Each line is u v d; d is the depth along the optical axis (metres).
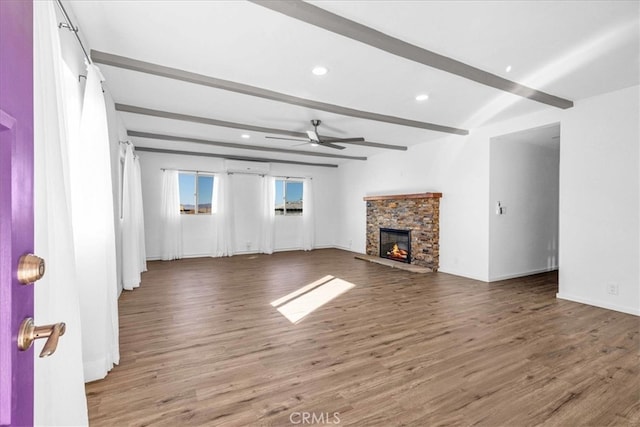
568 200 3.97
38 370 0.99
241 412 1.77
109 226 2.37
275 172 8.32
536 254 5.58
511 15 2.14
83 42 2.37
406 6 2.05
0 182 0.57
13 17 0.65
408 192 6.50
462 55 2.68
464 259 5.30
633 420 1.71
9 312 0.58
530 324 3.12
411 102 3.88
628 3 2.01
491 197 4.94
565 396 1.93
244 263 6.60
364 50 2.63
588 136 3.76
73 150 2.14
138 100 3.79
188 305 3.74
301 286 4.67
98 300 2.12
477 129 5.08
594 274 3.74
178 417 1.73
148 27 2.30
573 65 2.89
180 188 7.28
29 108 0.73
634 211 3.43
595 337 2.81
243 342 2.70
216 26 2.29
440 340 2.74
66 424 1.32
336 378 2.13
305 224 8.68
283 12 2.04
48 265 1.07
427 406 1.83
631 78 3.18
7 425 0.57
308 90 3.50
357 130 5.20
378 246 7.21
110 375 2.16
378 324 3.13
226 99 3.76
